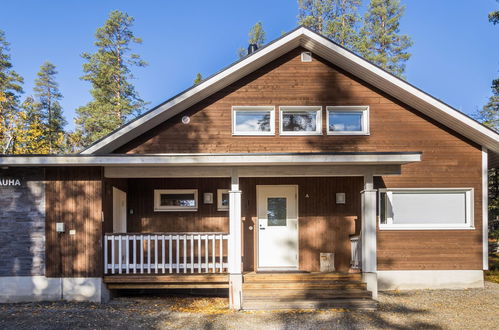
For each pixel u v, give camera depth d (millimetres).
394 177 10984
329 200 11336
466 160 11062
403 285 10742
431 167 11023
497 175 18078
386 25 27641
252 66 10820
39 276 9156
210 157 8617
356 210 11289
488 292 10258
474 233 10930
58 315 7938
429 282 10758
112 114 29516
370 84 11164
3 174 9273
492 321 7758
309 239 11242
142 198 11617
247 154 8586
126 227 11523
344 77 11188
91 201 9273
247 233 11312
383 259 10797
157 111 10141
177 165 9109
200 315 8219
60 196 9281
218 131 10961
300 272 10281
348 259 11172
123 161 8656
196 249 11680
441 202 11094
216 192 11672
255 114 11219
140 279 9227
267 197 11500
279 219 11438
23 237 9211
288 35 10414
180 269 9984
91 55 30594
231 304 8727
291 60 11188
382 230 10859
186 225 11594
